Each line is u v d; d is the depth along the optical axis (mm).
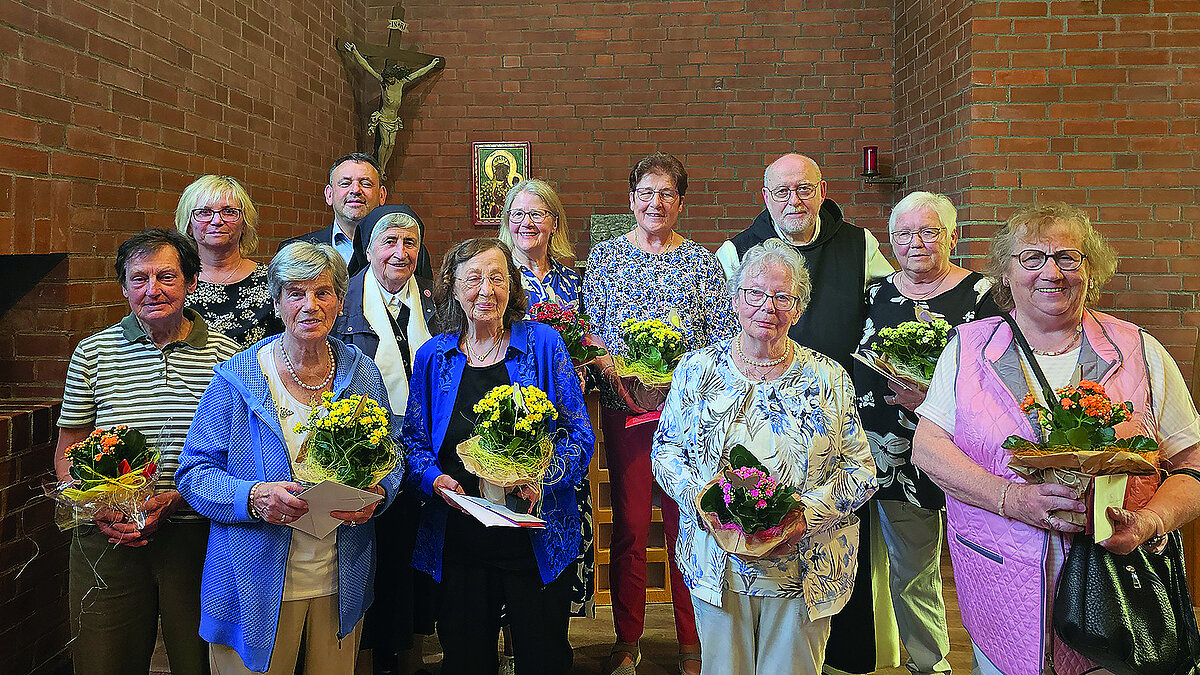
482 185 6031
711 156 5988
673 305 2963
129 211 3381
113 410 2230
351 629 2131
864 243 3047
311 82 5250
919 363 2523
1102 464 1638
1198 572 3697
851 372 2883
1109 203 4348
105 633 2156
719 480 1978
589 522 2646
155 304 2191
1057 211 1854
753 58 5945
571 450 2277
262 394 2086
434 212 6113
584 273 3102
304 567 2078
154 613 2236
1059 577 1756
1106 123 4348
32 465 2857
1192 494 1749
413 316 2836
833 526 2111
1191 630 1726
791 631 2104
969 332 1996
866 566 2834
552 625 2314
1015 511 1778
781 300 2062
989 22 4434
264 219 4617
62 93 2969
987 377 1902
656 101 5992
